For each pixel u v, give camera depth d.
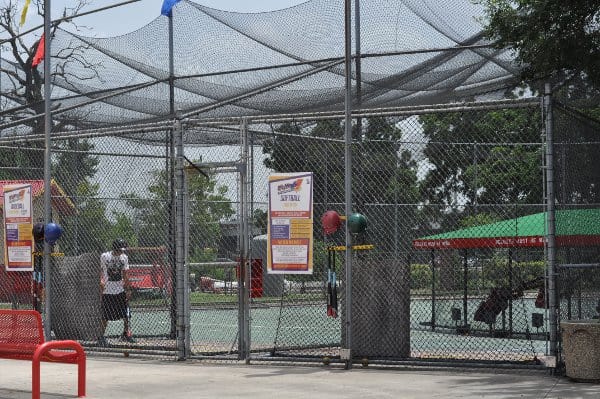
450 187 79.00
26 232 47.84
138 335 55.56
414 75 55.25
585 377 34.09
